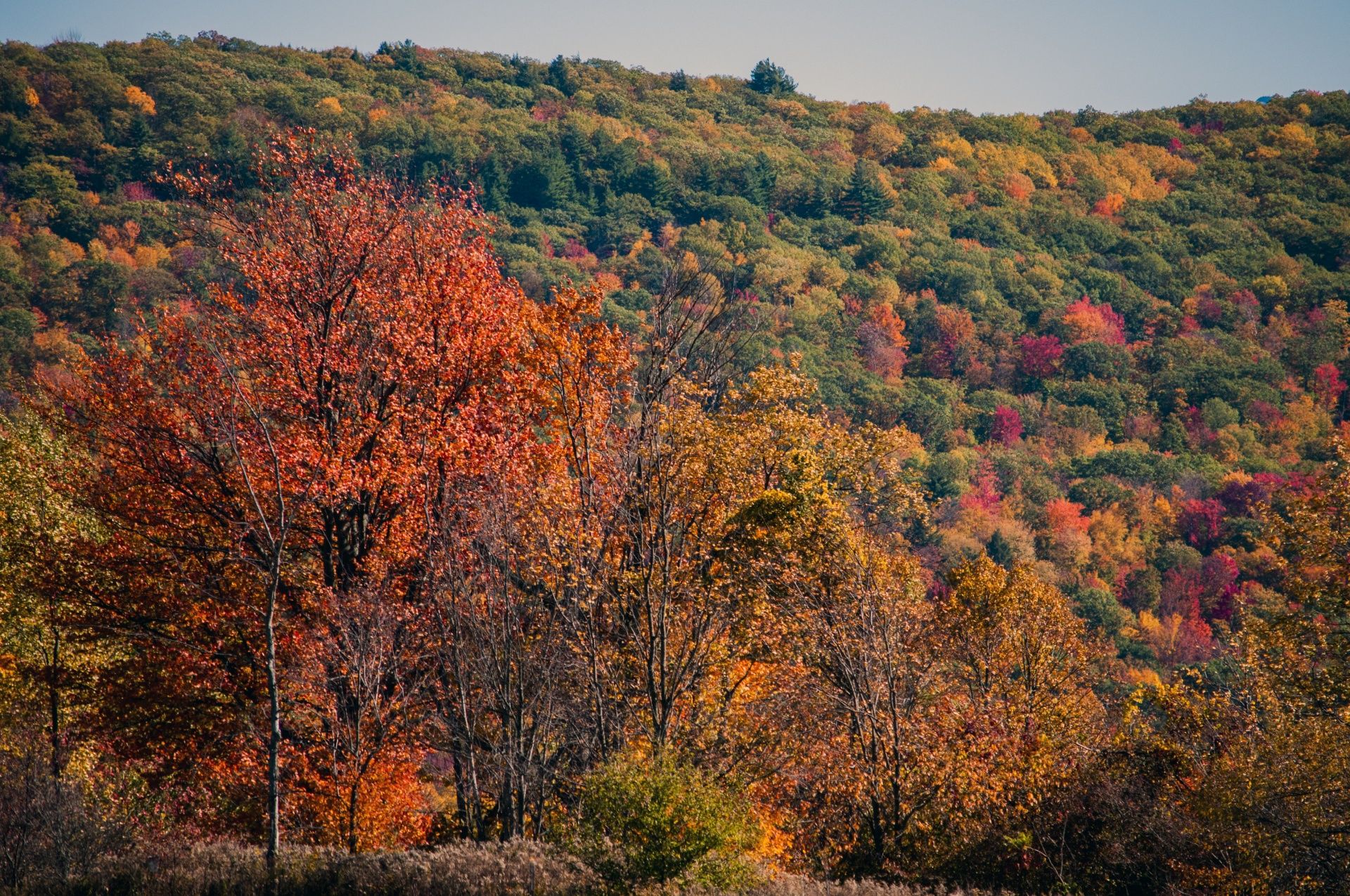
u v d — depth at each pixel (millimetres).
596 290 34938
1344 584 32750
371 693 26641
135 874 19859
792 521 33219
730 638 30969
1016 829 27344
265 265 35500
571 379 34062
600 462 30297
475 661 24984
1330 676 32156
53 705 32156
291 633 30234
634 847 19859
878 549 33562
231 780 30641
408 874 20109
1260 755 26016
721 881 20359
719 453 33781
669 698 26188
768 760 29828
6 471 35219
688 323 35500
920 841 29328
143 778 32250
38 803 20594
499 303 38000
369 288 36062
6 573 33969
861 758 30125
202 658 31359
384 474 31594
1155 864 25859
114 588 33156
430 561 26625
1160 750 29547
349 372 34344
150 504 32688
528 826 25547
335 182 37969
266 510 31406
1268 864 24062
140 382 33594
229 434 24766
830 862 29188
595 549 27219
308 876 20188
